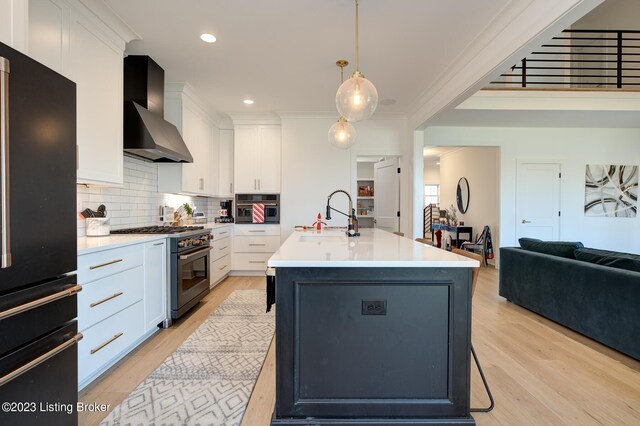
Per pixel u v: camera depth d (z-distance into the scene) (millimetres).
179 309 2975
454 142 5477
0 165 1023
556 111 4328
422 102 4312
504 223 5578
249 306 3555
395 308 1536
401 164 5176
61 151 1343
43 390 1251
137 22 2531
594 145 5582
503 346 2576
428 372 1544
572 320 2820
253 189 5098
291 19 2512
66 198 1374
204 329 2887
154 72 3219
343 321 1530
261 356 2363
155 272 2703
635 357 2273
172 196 4227
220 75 3580
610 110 4270
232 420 1642
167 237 2920
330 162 5047
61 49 1995
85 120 2205
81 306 1820
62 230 1351
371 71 3479
